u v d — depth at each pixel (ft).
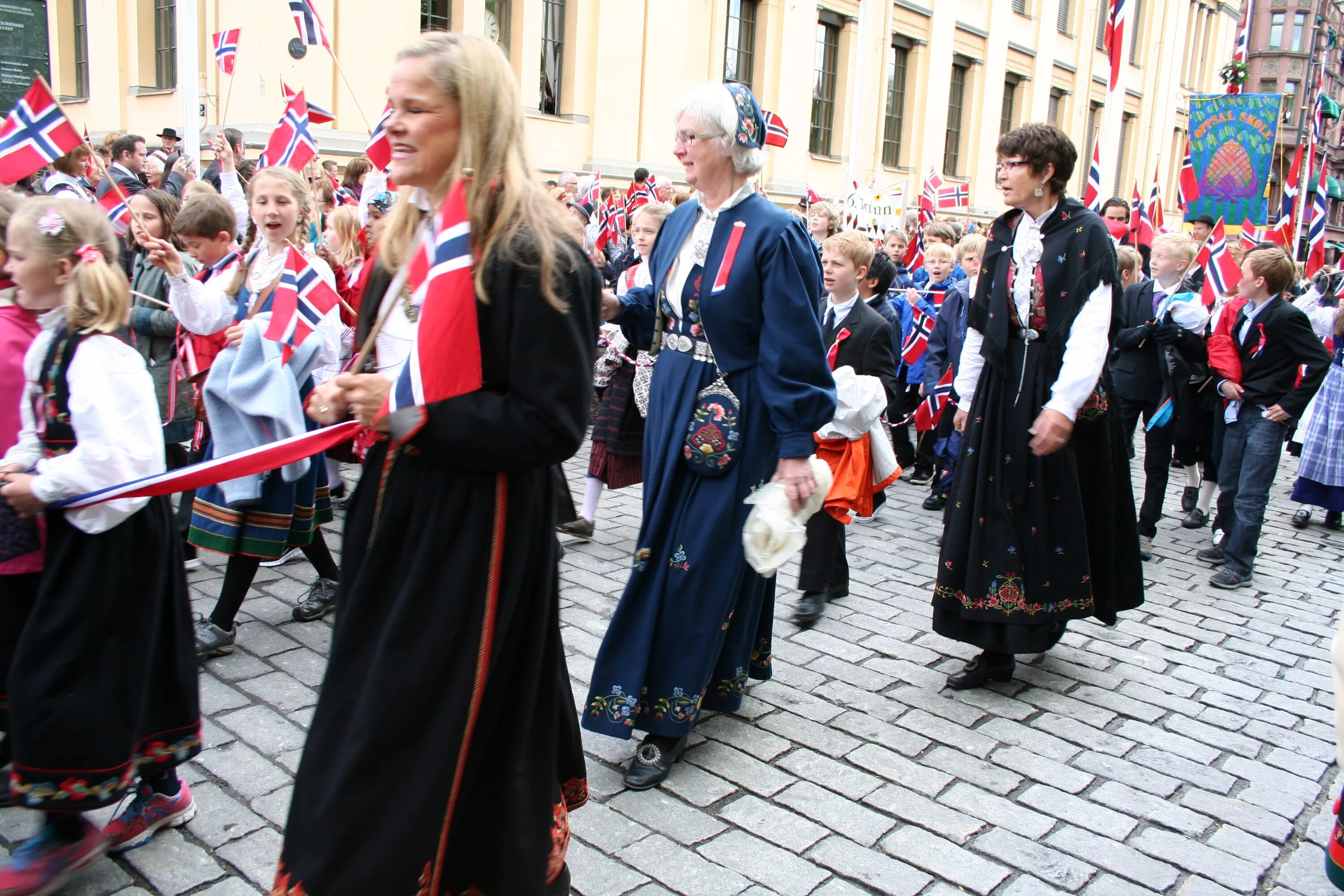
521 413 5.91
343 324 16.63
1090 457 13.17
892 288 28.40
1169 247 21.07
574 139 46.98
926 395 22.75
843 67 64.28
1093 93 93.56
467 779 6.18
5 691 8.63
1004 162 12.59
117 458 7.80
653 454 10.64
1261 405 18.33
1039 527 12.69
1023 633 12.74
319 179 26.09
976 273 21.97
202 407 15.10
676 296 10.59
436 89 5.97
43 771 7.90
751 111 10.28
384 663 5.91
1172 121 105.50
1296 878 9.55
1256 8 118.42
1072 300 12.25
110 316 7.98
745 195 10.40
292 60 35.86
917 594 16.92
